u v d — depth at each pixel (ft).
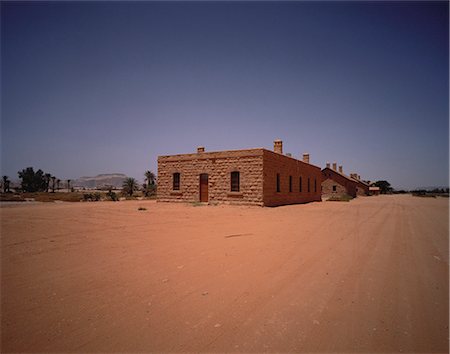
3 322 10.53
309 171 109.60
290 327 10.27
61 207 61.16
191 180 77.92
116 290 13.51
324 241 24.88
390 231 30.91
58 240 24.50
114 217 41.34
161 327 10.22
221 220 39.04
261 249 21.57
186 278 15.15
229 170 71.61
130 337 9.59
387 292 13.58
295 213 51.11
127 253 20.16
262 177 67.05
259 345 9.16
